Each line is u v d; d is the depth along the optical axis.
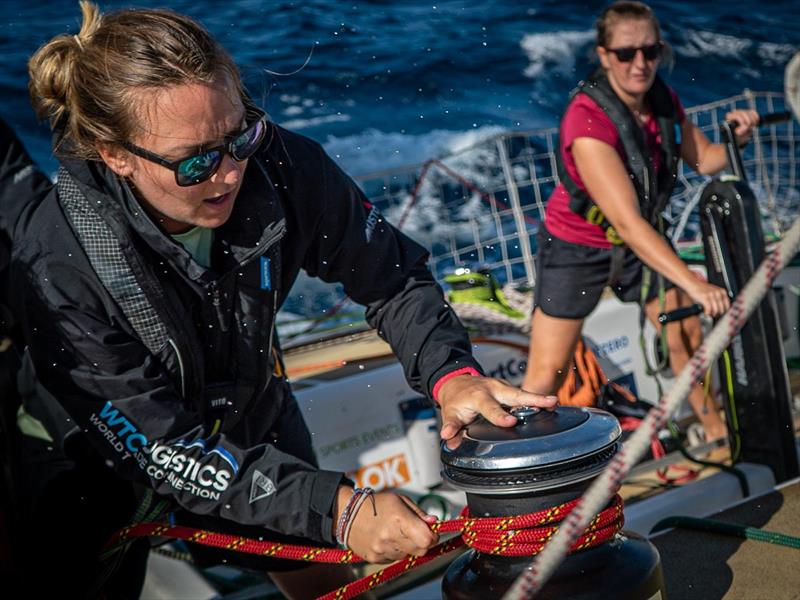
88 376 1.85
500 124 8.77
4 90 8.73
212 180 1.70
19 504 2.18
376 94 8.99
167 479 1.86
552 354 3.72
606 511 1.62
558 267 3.67
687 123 3.75
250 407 2.18
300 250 2.08
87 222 1.82
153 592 2.88
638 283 3.72
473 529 1.64
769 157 8.32
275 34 9.52
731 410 3.11
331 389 3.45
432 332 2.06
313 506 1.76
